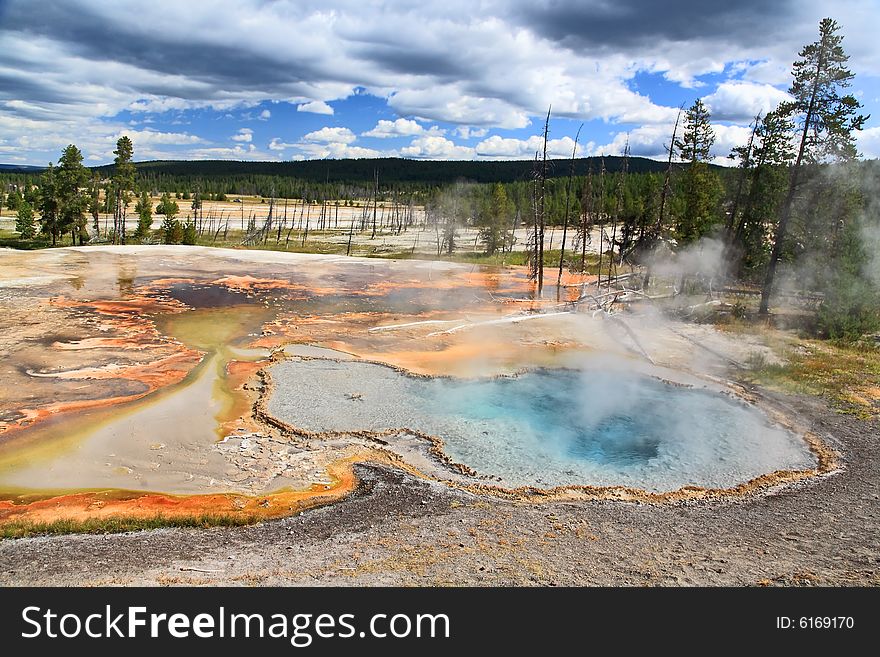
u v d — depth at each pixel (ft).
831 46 76.48
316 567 27.30
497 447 44.80
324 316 89.40
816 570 27.40
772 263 87.56
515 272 144.05
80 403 51.34
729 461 43.04
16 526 31.73
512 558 28.45
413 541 30.55
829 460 43.14
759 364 64.90
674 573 26.86
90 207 190.29
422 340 75.61
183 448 43.42
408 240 243.19
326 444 44.47
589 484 39.37
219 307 92.94
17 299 89.71
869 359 68.23
